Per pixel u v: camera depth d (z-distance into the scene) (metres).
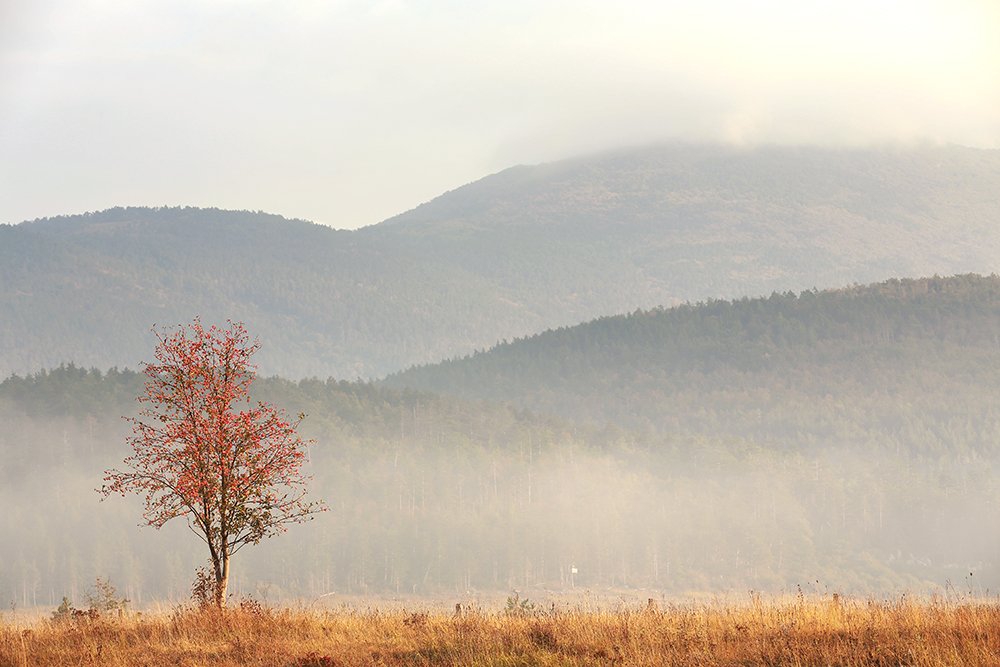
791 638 12.79
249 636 14.20
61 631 15.19
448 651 12.88
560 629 13.97
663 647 12.79
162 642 14.24
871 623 13.41
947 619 13.54
